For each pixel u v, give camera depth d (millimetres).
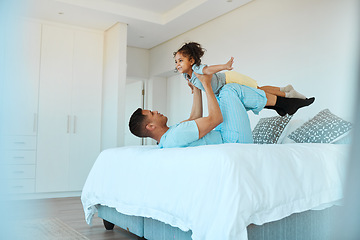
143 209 1903
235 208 1357
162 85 6344
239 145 1656
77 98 5070
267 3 3975
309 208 1595
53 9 4480
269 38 3932
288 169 1591
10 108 321
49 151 4805
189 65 2186
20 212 344
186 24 5027
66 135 4957
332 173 1721
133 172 2055
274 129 2963
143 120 2232
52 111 4859
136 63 6254
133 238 2439
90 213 2639
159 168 1827
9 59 321
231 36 4500
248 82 2338
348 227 296
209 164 1528
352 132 292
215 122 2020
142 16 4855
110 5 4609
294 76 3602
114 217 2459
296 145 1824
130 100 6844
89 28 5203
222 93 2211
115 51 5008
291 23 3660
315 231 1704
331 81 3195
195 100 2439
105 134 5145
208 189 1486
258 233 1486
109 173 2344
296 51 3588
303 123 3057
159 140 2277
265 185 1487
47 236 2381
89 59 5203
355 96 288
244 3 4258
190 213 1540
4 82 321
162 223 1896
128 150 2260
